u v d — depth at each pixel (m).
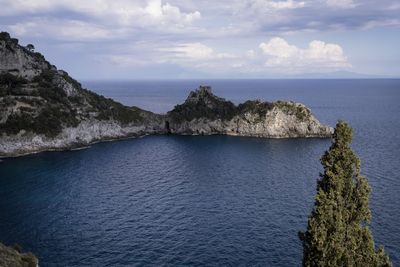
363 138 162.62
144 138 184.50
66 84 180.50
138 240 67.31
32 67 184.88
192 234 69.44
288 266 57.94
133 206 85.06
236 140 172.12
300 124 177.38
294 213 78.81
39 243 66.69
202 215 78.75
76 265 58.88
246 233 69.44
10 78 169.38
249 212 79.94
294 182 101.56
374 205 80.00
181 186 100.12
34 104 160.25
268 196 90.06
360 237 32.00
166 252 62.66
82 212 81.56
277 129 179.00
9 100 154.00
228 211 80.81
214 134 191.50
